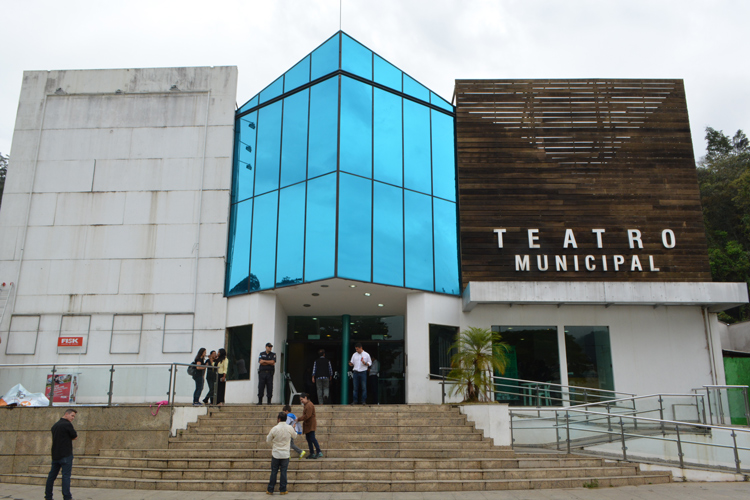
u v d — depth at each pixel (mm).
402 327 21891
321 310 21250
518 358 18562
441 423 13734
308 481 10625
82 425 13086
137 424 12984
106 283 19312
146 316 18969
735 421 15086
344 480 10836
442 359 18344
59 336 18906
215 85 21016
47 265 19562
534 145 20156
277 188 18906
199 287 19141
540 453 12773
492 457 12289
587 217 19422
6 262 19594
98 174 20344
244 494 10148
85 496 10117
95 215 19969
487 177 19844
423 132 19922
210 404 14875
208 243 19516
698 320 18844
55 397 13438
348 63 18562
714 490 10680
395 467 11523
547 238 19250
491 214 19484
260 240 18797
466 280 18922
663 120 20391
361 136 18266
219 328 18781
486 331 15242
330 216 17234
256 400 17578
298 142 18812
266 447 12469
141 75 21219
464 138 20266
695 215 19453
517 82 20828
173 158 20344
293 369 21469
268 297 18609
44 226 19922
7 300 19172
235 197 20078
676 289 17344
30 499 9984
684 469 12219
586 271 18906
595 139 20172
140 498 9859
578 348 18703
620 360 18516
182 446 12648
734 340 23938
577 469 11633
